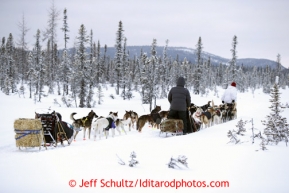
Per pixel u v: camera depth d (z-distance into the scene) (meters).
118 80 49.41
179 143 8.47
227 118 15.30
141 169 5.55
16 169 5.47
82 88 31.77
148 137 11.39
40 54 38.03
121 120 13.91
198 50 56.94
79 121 12.27
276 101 9.33
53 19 40.22
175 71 66.88
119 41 47.47
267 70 113.88
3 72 49.25
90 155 6.81
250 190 4.48
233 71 56.19
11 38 53.44
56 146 10.01
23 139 8.93
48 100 34.62
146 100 37.97
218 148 7.61
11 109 22.05
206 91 63.28
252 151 7.13
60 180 4.79
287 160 6.27
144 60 38.62
